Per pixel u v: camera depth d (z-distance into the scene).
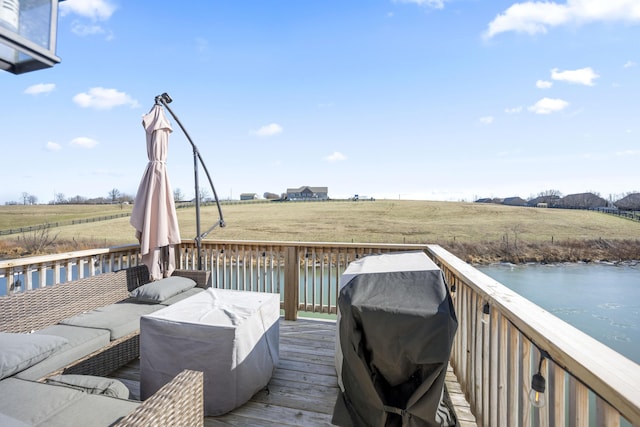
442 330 1.56
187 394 1.36
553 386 1.04
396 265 2.30
